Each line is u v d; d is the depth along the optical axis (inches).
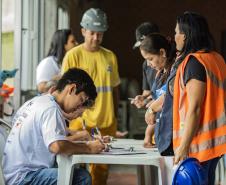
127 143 160.4
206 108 122.5
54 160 133.5
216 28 484.4
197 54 123.9
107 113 194.5
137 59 492.7
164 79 147.1
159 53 142.9
